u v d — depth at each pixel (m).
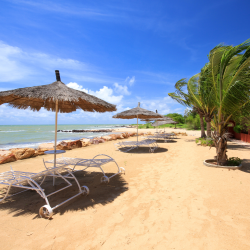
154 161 7.14
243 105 5.39
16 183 3.26
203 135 14.27
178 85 12.92
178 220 2.76
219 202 3.31
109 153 9.09
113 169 5.99
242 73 5.11
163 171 5.61
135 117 11.13
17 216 2.95
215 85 5.97
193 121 33.97
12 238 2.37
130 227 2.61
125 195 3.77
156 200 3.50
